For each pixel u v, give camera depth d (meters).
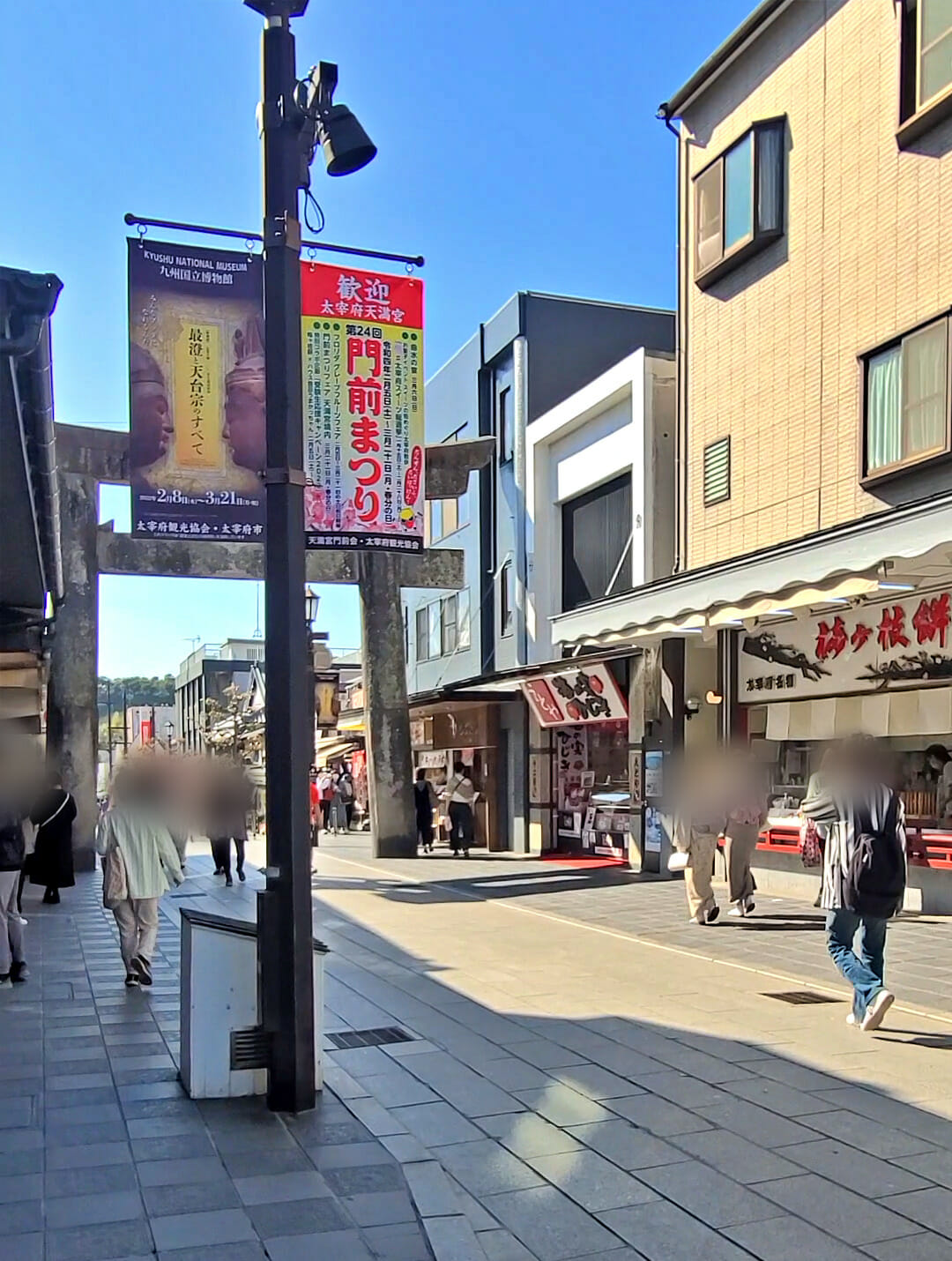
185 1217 4.00
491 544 24.97
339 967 9.54
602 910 12.95
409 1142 5.00
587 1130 5.26
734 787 11.90
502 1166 4.82
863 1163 4.81
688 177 15.96
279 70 5.42
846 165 12.84
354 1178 4.39
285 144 5.44
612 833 19.23
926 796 11.95
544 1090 5.91
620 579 19.39
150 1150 4.68
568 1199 4.46
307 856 5.31
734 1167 4.79
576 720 19.31
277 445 5.30
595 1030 7.18
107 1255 3.69
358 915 12.86
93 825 18.06
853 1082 6.00
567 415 20.75
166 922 12.23
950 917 11.28
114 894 8.30
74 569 17.98
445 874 17.59
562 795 21.12
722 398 15.11
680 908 12.95
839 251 12.91
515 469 23.27
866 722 12.37
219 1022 5.44
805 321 13.48
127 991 8.21
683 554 15.84
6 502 8.23
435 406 28.30
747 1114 5.48
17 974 8.69
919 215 11.71
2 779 8.61
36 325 4.93
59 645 18.00
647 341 24.41
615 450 19.36
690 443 15.82
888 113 12.20
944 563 9.48
